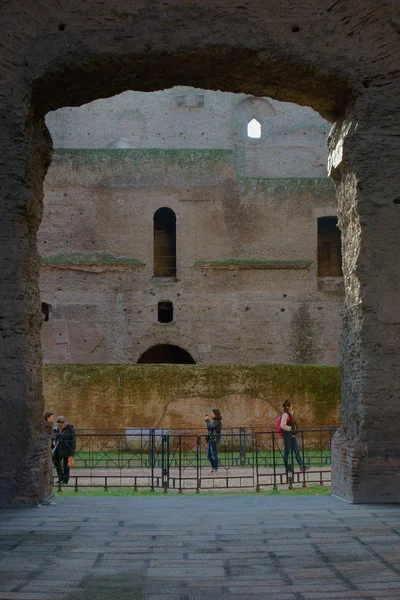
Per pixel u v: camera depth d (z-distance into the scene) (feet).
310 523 25.53
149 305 85.20
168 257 95.40
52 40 32.04
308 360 85.20
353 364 32.42
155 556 20.98
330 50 32.53
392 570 19.15
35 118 33.73
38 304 33.88
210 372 63.10
